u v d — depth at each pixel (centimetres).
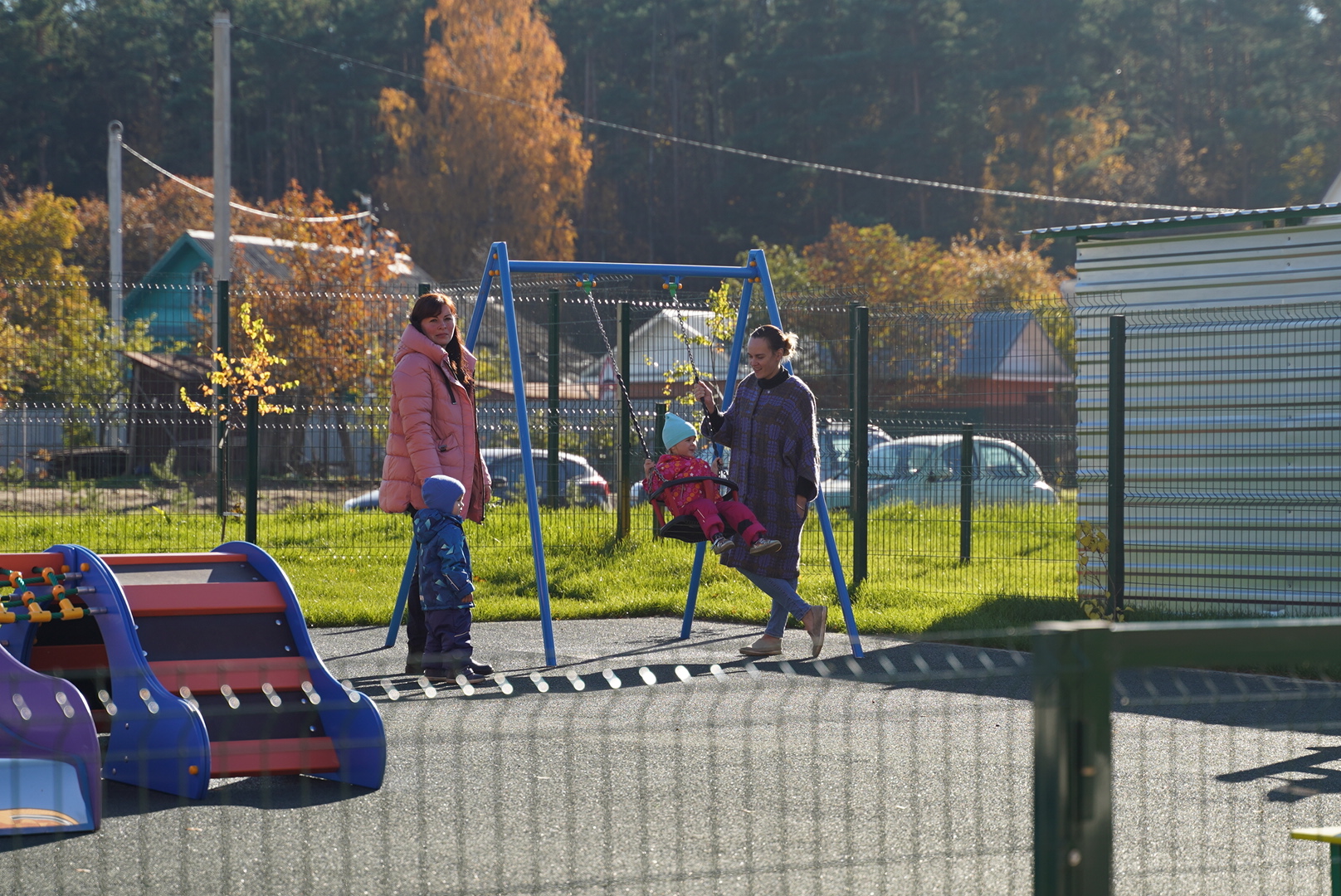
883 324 1419
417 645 885
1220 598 1154
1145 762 642
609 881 453
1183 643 308
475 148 7094
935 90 7938
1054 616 1116
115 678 602
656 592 1223
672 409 1577
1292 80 8681
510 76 7244
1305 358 1120
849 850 485
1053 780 303
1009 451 1734
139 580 663
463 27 7350
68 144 8850
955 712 744
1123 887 458
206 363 2552
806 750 652
